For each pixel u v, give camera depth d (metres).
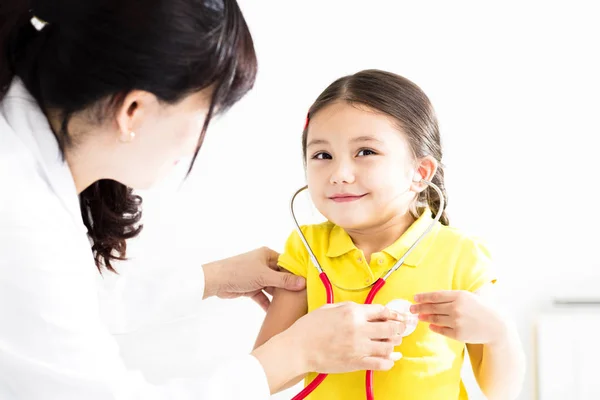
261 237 1.77
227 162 1.76
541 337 1.67
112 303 1.23
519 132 1.80
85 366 0.83
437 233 1.11
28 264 0.80
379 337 0.93
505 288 1.80
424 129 1.08
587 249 1.79
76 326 0.83
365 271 1.07
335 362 0.93
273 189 1.78
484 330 0.96
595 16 1.77
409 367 1.02
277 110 1.78
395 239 1.11
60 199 0.88
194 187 1.74
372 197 1.03
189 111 0.86
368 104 1.03
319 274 1.07
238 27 0.86
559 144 1.79
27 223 0.81
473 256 1.07
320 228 1.17
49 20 0.82
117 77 0.80
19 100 0.87
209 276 1.25
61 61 0.81
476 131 1.80
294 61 1.79
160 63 0.79
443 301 0.97
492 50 1.80
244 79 0.88
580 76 1.78
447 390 1.03
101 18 0.79
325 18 1.79
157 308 1.24
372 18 1.80
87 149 0.88
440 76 1.80
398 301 1.00
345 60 1.80
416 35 1.80
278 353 0.92
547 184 1.79
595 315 1.68
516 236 1.80
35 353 0.81
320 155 1.05
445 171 1.80
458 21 1.80
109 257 1.20
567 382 1.66
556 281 1.79
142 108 0.84
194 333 1.57
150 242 1.71
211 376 0.89
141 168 0.91
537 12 1.79
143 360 1.44
